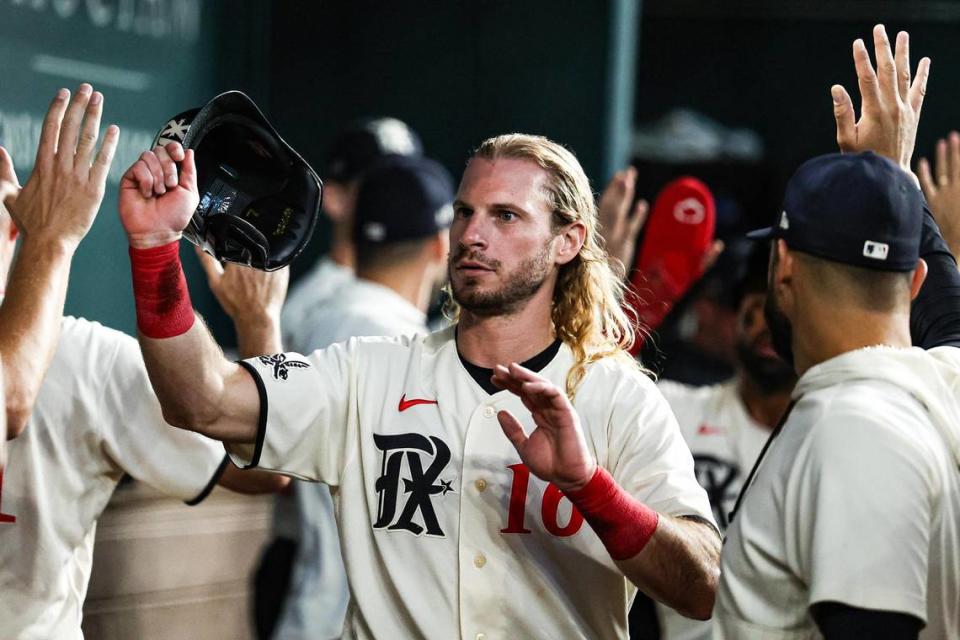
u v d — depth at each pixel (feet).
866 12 98.02
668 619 36.50
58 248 25.59
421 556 26.05
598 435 26.35
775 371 38.22
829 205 22.81
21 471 28.17
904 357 22.38
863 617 20.33
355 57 69.77
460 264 26.66
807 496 21.33
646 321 40.32
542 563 26.05
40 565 28.37
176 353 25.03
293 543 46.78
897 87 27.43
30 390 24.57
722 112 102.94
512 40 68.03
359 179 46.98
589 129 67.21
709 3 101.45
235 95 25.40
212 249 26.27
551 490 26.05
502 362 26.99
